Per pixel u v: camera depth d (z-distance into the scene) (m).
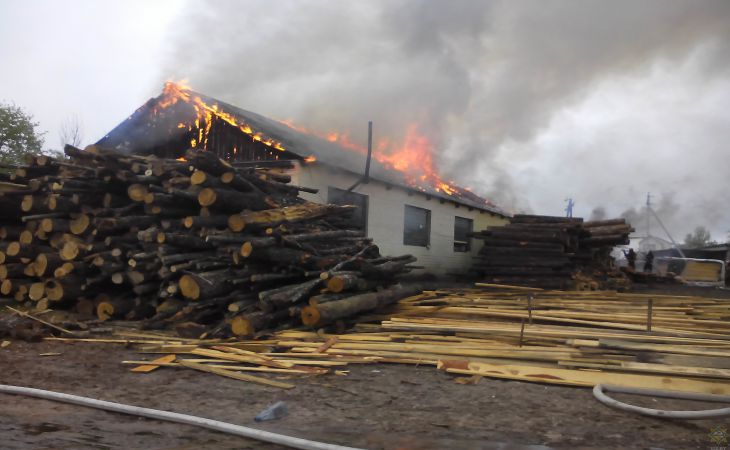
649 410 4.23
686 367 5.39
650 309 7.04
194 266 7.73
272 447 3.61
